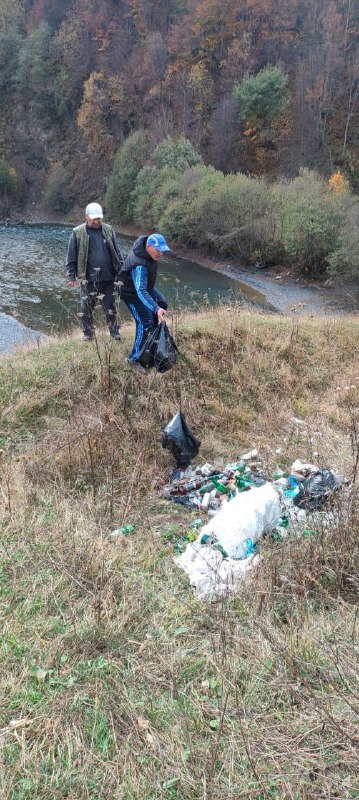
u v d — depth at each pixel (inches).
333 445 232.2
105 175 1937.7
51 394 245.8
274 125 1631.4
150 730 104.0
